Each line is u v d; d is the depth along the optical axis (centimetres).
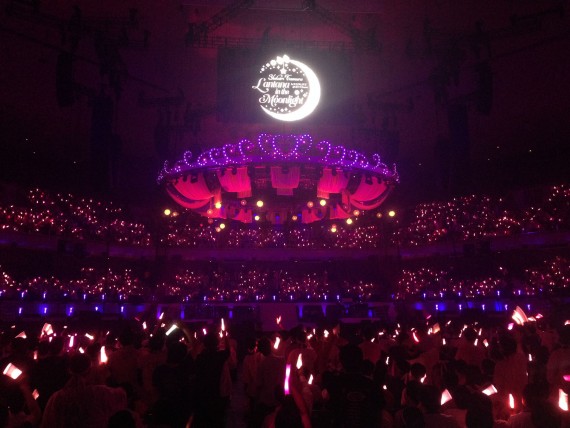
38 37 1670
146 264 3080
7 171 2562
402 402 558
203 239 3158
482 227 2897
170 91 2008
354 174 1759
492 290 2727
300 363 644
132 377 689
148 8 1533
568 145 2661
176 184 1791
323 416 508
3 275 2389
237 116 1664
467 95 1628
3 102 2153
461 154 1631
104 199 2942
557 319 1341
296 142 1664
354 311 2738
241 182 1697
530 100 2142
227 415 1041
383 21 1609
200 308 2731
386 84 1973
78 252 2694
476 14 1562
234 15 1537
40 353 633
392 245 3170
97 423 452
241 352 1931
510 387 613
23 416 466
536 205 2775
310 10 1521
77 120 2328
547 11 1438
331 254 3216
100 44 1537
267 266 3225
